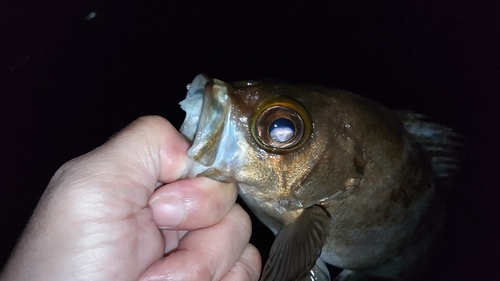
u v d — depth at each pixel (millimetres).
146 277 119
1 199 366
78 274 103
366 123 166
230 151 137
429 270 227
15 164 385
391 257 193
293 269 157
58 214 105
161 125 125
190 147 124
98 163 112
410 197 181
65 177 110
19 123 409
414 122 190
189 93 137
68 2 467
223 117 134
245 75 504
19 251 105
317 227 161
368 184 168
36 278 102
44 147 400
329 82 518
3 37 439
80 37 468
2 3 443
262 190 150
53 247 104
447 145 198
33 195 374
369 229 178
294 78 518
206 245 133
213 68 498
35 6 449
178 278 122
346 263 192
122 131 121
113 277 107
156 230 122
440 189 199
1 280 103
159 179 130
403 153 177
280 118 139
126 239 110
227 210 138
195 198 127
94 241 105
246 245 147
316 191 157
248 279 154
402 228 185
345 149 158
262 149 141
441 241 217
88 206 106
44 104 425
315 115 152
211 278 130
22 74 434
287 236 164
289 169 148
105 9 485
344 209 169
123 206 111
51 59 451
